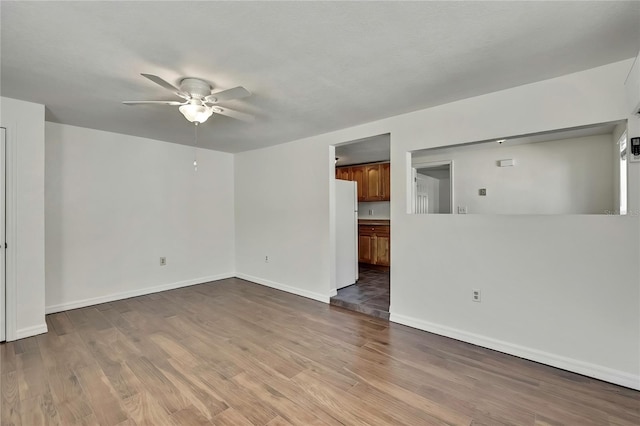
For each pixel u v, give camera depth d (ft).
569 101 7.43
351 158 19.02
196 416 5.93
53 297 11.75
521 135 8.19
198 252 16.46
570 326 7.51
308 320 11.05
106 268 13.14
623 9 4.98
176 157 15.46
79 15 5.08
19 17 5.13
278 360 8.11
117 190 13.43
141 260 14.23
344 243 14.96
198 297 13.93
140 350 8.65
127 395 6.58
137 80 7.71
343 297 13.06
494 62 6.86
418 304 10.24
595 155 12.57
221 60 6.70
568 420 5.76
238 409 6.14
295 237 14.60
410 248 10.40
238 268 17.95
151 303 13.00
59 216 11.88
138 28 5.49
